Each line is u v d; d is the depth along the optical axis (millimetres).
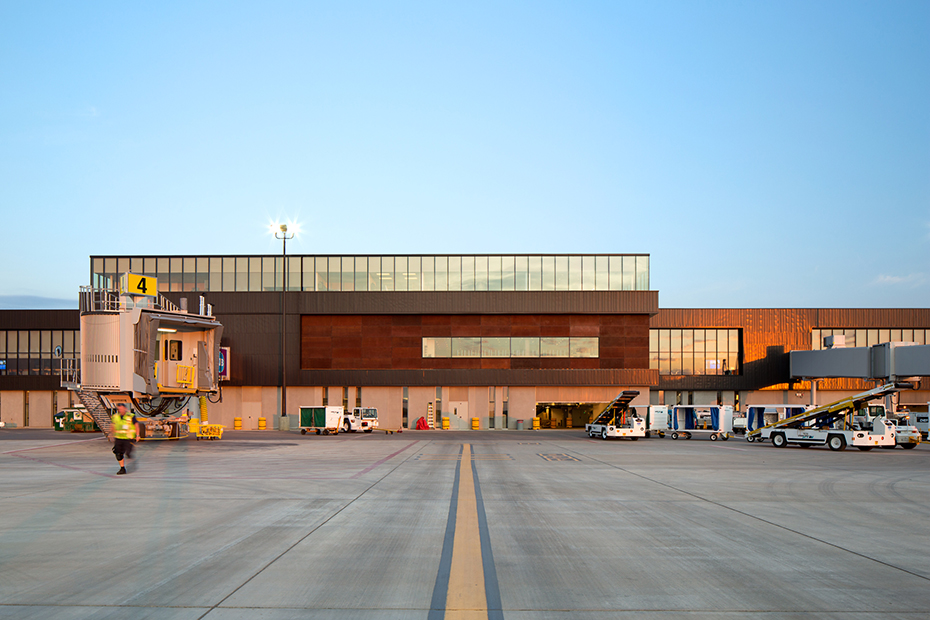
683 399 63406
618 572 8086
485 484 17250
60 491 15367
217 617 6297
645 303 56781
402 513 12445
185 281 57000
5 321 58625
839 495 15430
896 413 47094
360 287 57219
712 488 16656
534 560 8711
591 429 46406
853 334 63406
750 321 62969
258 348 56531
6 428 57062
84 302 38406
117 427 19250
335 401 57000
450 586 7414
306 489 15984
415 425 56844
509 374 56812
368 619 6266
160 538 9984
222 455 27172
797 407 40906
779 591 7281
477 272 57281
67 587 7285
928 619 6340
